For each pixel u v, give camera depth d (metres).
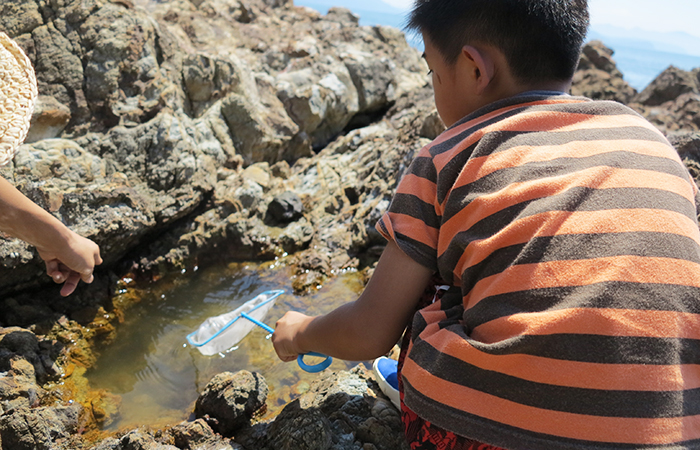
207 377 2.10
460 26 1.08
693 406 0.87
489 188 0.98
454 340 0.97
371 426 1.50
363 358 1.19
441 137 1.12
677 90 5.57
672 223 0.91
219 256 3.05
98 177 2.83
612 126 1.02
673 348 0.86
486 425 0.91
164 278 2.84
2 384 1.83
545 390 0.87
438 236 1.07
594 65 6.60
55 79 2.92
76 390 2.02
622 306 0.85
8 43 1.30
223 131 3.49
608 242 0.89
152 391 2.02
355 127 4.58
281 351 1.43
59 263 1.67
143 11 3.41
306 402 1.71
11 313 2.35
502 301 0.93
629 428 0.84
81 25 3.04
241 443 1.67
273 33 4.71
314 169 3.68
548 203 0.93
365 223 3.09
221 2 4.84
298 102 3.97
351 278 2.88
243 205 3.24
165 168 3.01
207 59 3.49
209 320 1.90
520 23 1.03
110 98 3.03
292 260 3.02
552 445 0.86
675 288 0.87
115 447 1.57
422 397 0.99
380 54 4.80
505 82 1.10
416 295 1.11
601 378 0.84
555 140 1.00
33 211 1.47
